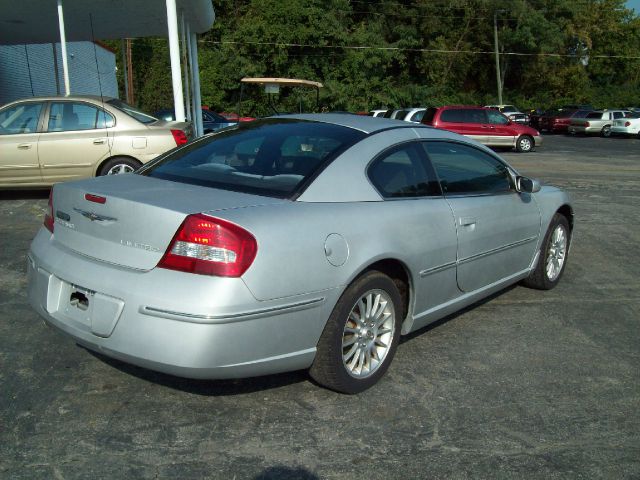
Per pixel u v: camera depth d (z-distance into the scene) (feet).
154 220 9.72
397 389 11.84
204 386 11.69
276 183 11.12
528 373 12.73
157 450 9.59
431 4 157.48
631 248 23.71
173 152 13.44
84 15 46.09
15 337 13.70
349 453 9.67
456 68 167.32
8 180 28.35
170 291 9.36
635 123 110.11
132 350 9.59
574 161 60.44
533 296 17.81
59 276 10.65
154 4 43.96
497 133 73.31
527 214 16.26
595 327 15.49
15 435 9.87
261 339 9.74
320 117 13.74
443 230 12.95
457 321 15.65
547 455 9.79
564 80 179.32
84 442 9.75
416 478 9.09
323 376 11.06
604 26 187.83
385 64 145.59
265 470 9.18
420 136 13.60
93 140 28.53
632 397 11.82
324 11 139.54
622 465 9.58
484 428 10.53
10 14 44.88
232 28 139.85
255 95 129.70
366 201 11.64
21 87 62.80
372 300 11.62
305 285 10.11
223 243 9.39
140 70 127.13
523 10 160.15
